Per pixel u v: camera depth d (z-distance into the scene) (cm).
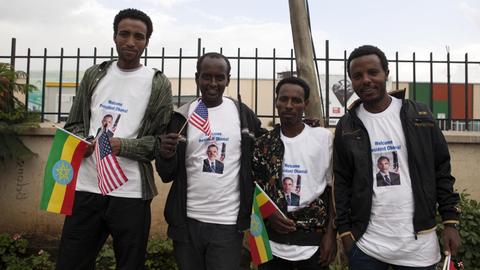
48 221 505
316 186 280
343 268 402
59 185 269
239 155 285
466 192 507
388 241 244
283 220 273
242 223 278
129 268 283
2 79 473
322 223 278
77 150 272
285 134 291
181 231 277
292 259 274
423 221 241
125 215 279
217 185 275
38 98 559
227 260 275
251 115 303
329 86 541
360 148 253
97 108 285
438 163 254
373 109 260
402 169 246
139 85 289
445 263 239
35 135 503
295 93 283
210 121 285
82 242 282
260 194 279
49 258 473
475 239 413
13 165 506
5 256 458
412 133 246
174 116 296
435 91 720
